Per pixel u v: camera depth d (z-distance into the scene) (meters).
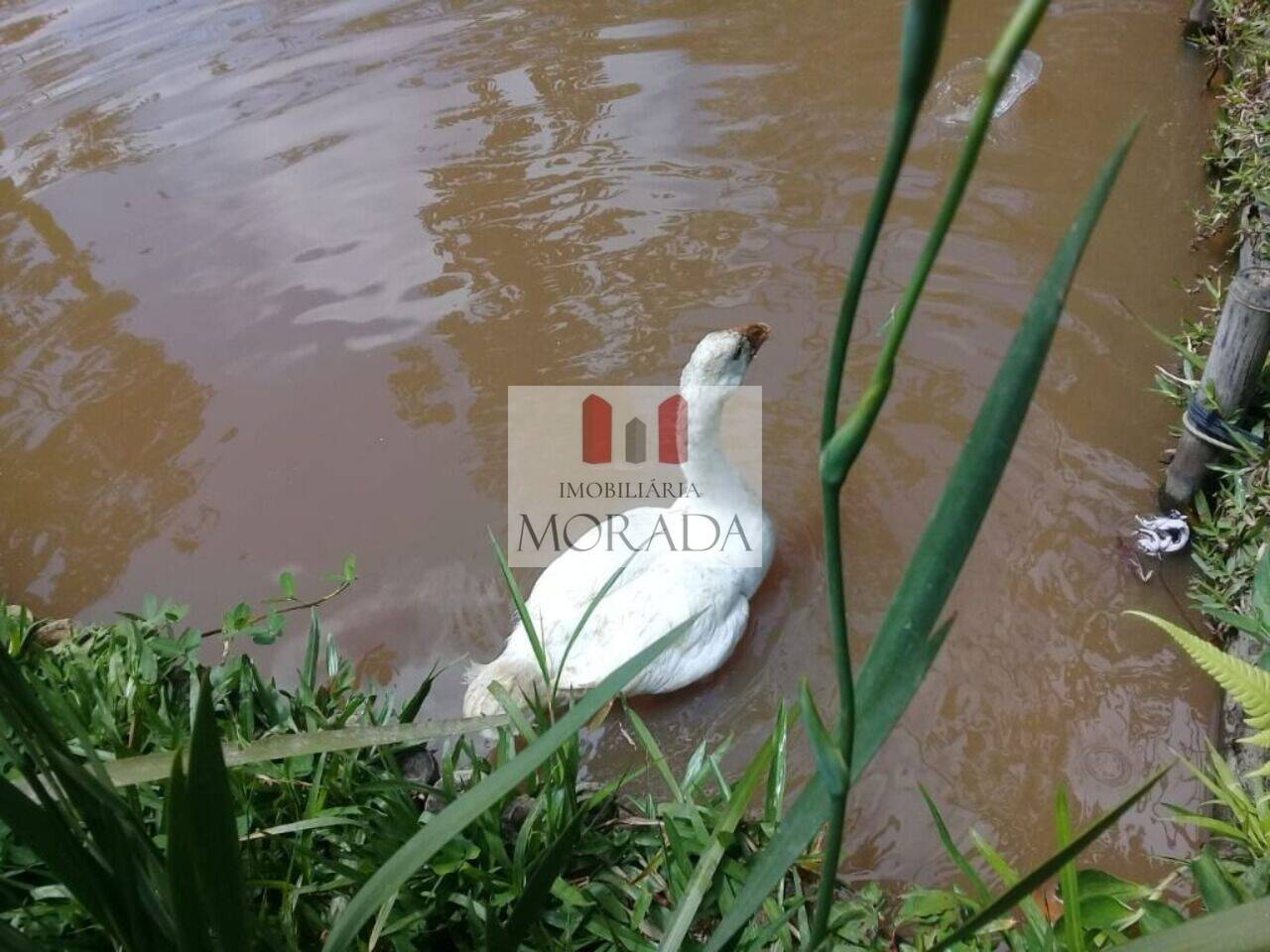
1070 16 5.69
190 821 0.99
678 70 5.46
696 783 2.40
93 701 2.27
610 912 2.08
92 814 1.15
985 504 0.76
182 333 4.29
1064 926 1.83
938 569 0.79
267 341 4.23
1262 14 4.71
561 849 1.39
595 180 4.84
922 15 0.55
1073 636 3.09
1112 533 3.33
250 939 1.21
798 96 5.20
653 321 4.16
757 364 3.97
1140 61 5.32
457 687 3.14
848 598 3.28
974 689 2.99
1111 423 3.64
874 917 2.12
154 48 6.02
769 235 4.48
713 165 4.85
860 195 4.62
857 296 0.66
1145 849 2.63
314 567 3.48
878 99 5.13
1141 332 3.95
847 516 3.48
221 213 4.85
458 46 5.80
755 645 3.20
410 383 4.04
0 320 4.40
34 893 1.85
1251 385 3.06
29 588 3.46
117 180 5.09
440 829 1.17
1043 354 0.70
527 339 4.14
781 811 2.44
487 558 3.48
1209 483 3.30
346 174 5.00
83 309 4.42
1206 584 3.08
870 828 2.72
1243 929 0.85
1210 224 4.18
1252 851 2.05
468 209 4.73
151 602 2.75
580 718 1.20
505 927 1.39
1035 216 4.46
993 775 2.81
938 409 3.74
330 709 2.47
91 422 3.97
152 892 1.20
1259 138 4.13
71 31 6.25
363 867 1.98
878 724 0.85
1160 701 2.94
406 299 4.35
